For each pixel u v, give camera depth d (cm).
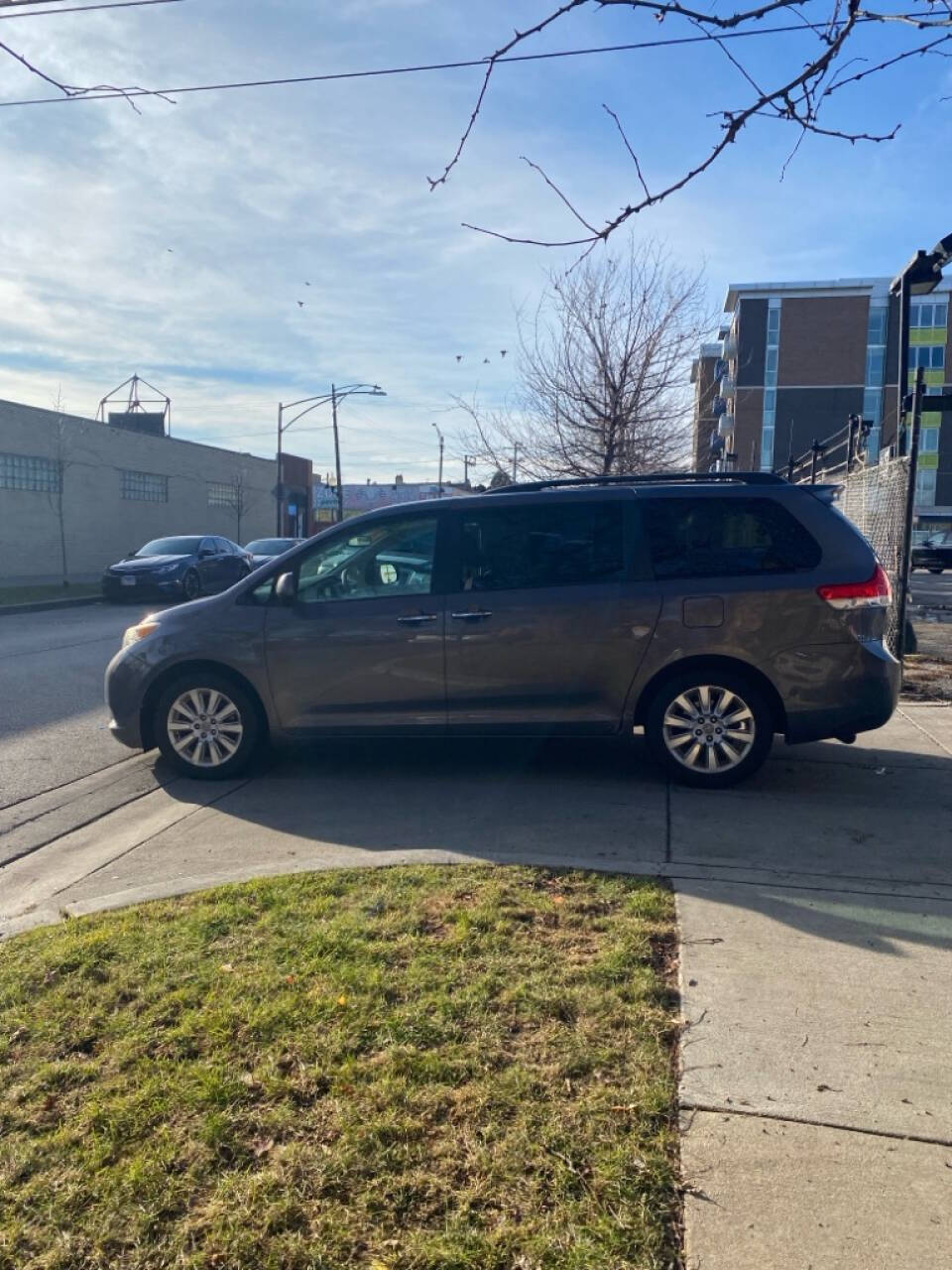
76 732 842
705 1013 329
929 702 862
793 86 340
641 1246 229
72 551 3139
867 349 5431
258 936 390
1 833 574
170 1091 287
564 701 610
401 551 634
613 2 336
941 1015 328
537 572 615
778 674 589
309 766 688
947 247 926
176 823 573
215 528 4134
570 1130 268
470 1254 226
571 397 1750
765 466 5534
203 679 651
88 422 3195
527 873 454
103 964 369
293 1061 301
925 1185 249
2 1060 310
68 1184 252
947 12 322
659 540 608
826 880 446
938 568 3064
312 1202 244
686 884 441
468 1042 309
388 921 400
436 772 659
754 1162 256
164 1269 226
